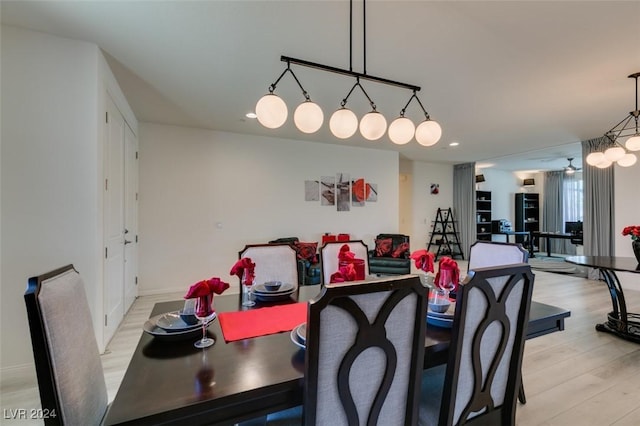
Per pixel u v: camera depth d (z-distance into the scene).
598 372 2.34
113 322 3.00
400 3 1.96
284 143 5.34
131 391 0.90
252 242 5.07
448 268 1.60
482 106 3.77
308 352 0.88
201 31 2.28
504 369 1.29
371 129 2.09
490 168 9.07
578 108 3.83
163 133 4.50
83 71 2.45
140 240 4.35
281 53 2.58
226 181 4.89
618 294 3.08
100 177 2.53
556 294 4.53
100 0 1.96
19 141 2.31
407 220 7.63
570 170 7.99
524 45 2.44
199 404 0.85
